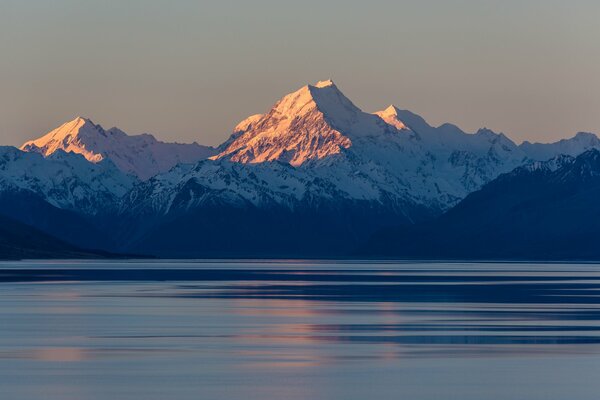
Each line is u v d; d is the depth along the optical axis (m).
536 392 176.75
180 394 175.25
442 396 173.75
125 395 174.38
